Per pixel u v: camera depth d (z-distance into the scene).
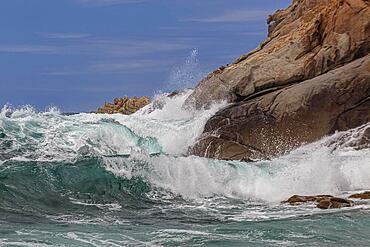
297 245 18.33
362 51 43.25
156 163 27.78
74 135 33.12
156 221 21.97
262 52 47.78
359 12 44.06
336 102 39.69
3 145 29.28
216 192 28.45
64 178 25.89
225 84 45.91
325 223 21.72
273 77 43.94
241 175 29.56
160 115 49.91
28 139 30.78
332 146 38.84
